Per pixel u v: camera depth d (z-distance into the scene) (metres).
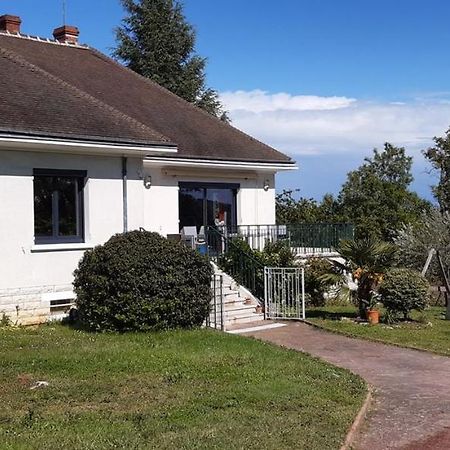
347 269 16.89
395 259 17.31
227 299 16.95
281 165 23.14
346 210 38.62
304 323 16.16
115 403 8.48
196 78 43.22
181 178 20.88
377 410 8.88
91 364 10.49
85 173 15.77
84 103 17.06
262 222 23.67
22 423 7.52
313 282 19.44
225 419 7.80
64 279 15.30
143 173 18.80
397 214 36.75
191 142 21.33
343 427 7.73
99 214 16.06
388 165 41.84
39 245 14.88
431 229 26.03
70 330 13.77
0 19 24.77
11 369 10.09
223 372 10.22
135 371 10.16
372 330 15.10
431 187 36.56
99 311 13.25
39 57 22.95
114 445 6.80
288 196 38.59
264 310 16.95
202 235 20.08
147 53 42.00
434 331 15.22
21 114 14.62
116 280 13.11
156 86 26.33
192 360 10.97
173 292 13.45
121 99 22.64
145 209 19.89
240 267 18.38
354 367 11.62
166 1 42.16
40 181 15.12
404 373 11.17
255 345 12.67
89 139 14.97
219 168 21.55
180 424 7.56
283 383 9.66
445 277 20.55
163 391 9.06
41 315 14.87
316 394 9.15
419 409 8.94
